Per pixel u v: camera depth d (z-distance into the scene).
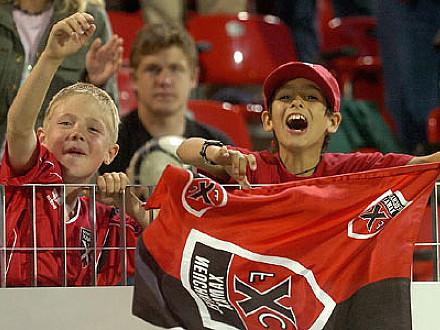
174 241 7.88
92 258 8.41
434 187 8.47
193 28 17.75
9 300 8.11
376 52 19.16
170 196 7.88
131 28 17.25
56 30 8.58
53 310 8.15
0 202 8.28
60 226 8.66
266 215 7.92
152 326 8.23
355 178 8.01
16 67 12.22
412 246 7.98
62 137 9.30
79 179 9.37
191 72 14.71
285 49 18.11
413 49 17.84
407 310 7.93
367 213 7.97
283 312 7.90
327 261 7.94
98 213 9.02
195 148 8.58
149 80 14.33
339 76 18.59
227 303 7.89
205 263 7.88
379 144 16.95
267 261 7.91
